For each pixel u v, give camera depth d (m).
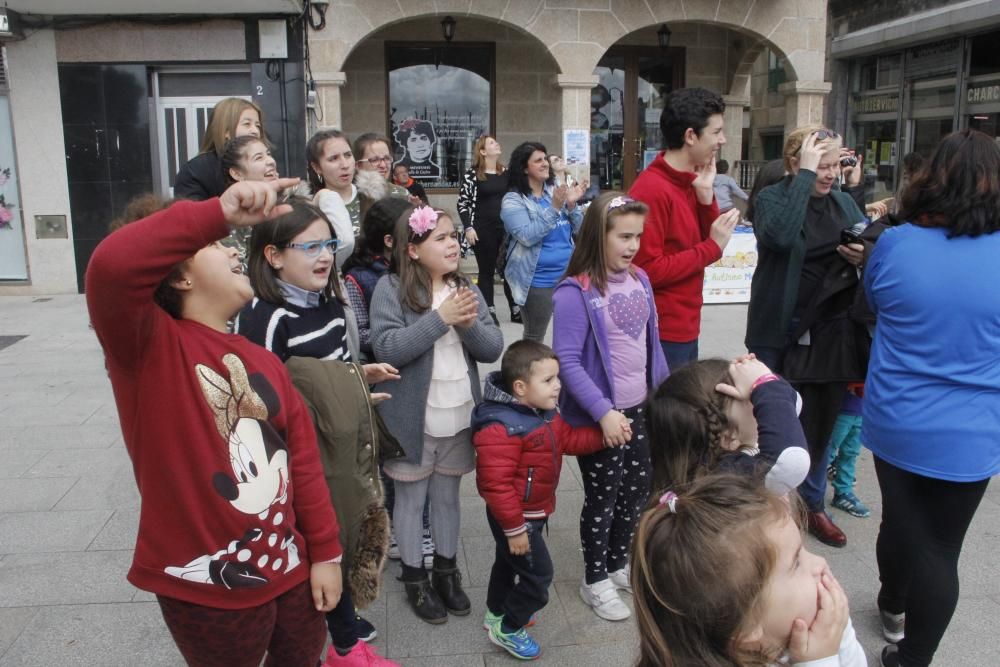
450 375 3.14
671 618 1.33
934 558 2.60
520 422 2.84
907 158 4.26
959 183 2.47
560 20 10.26
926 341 2.54
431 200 12.02
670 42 12.34
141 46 9.76
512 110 11.91
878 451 2.68
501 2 10.09
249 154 3.35
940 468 2.51
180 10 9.47
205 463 1.83
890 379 2.62
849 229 3.59
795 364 3.67
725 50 12.48
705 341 7.57
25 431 5.30
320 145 3.85
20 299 9.93
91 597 3.34
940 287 2.49
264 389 1.96
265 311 2.66
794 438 2.00
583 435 3.10
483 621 3.21
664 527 1.36
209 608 1.87
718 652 1.31
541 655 2.99
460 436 3.17
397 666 2.72
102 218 10.12
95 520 4.04
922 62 13.41
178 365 1.82
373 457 2.51
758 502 1.35
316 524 2.07
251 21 9.75
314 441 2.11
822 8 10.72
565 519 4.12
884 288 2.64
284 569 1.98
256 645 1.95
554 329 3.13
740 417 2.16
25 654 2.97
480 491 2.87
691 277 3.43
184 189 3.67
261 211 1.70
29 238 10.11
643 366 3.21
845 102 15.41
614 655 3.00
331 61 9.90
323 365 2.47
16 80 9.76
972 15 11.86
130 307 1.68
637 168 12.64
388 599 3.36
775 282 3.65
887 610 3.02
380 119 11.73
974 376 2.50
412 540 3.19
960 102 12.55
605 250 3.08
